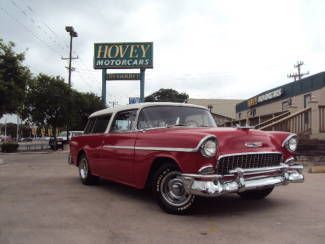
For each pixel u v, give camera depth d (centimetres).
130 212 591
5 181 949
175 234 470
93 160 816
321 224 510
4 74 1589
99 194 751
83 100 3512
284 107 2612
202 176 509
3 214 577
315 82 2164
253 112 3272
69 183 908
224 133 546
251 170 544
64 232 482
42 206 634
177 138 555
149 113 675
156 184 587
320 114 1445
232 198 689
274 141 600
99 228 500
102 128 798
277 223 516
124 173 682
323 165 1233
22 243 439
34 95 2952
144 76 3300
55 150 3042
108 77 3319
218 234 468
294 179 596
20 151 2956
